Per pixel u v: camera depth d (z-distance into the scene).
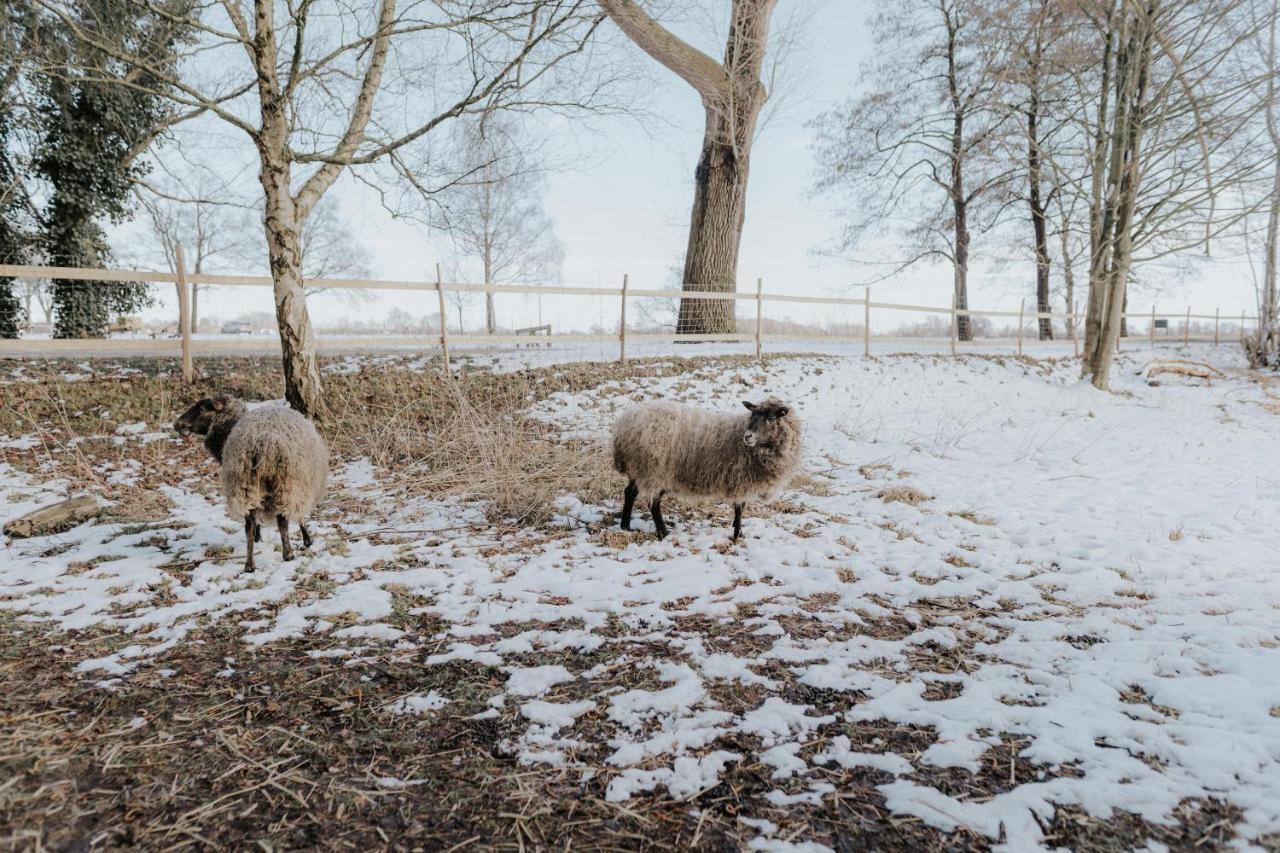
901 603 4.21
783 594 4.34
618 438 5.46
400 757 2.54
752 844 2.09
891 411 11.68
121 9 10.43
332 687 3.07
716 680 3.17
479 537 5.52
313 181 9.16
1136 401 14.52
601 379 11.31
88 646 3.41
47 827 2.10
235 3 8.10
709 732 2.71
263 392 9.56
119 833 2.09
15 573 4.37
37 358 10.64
